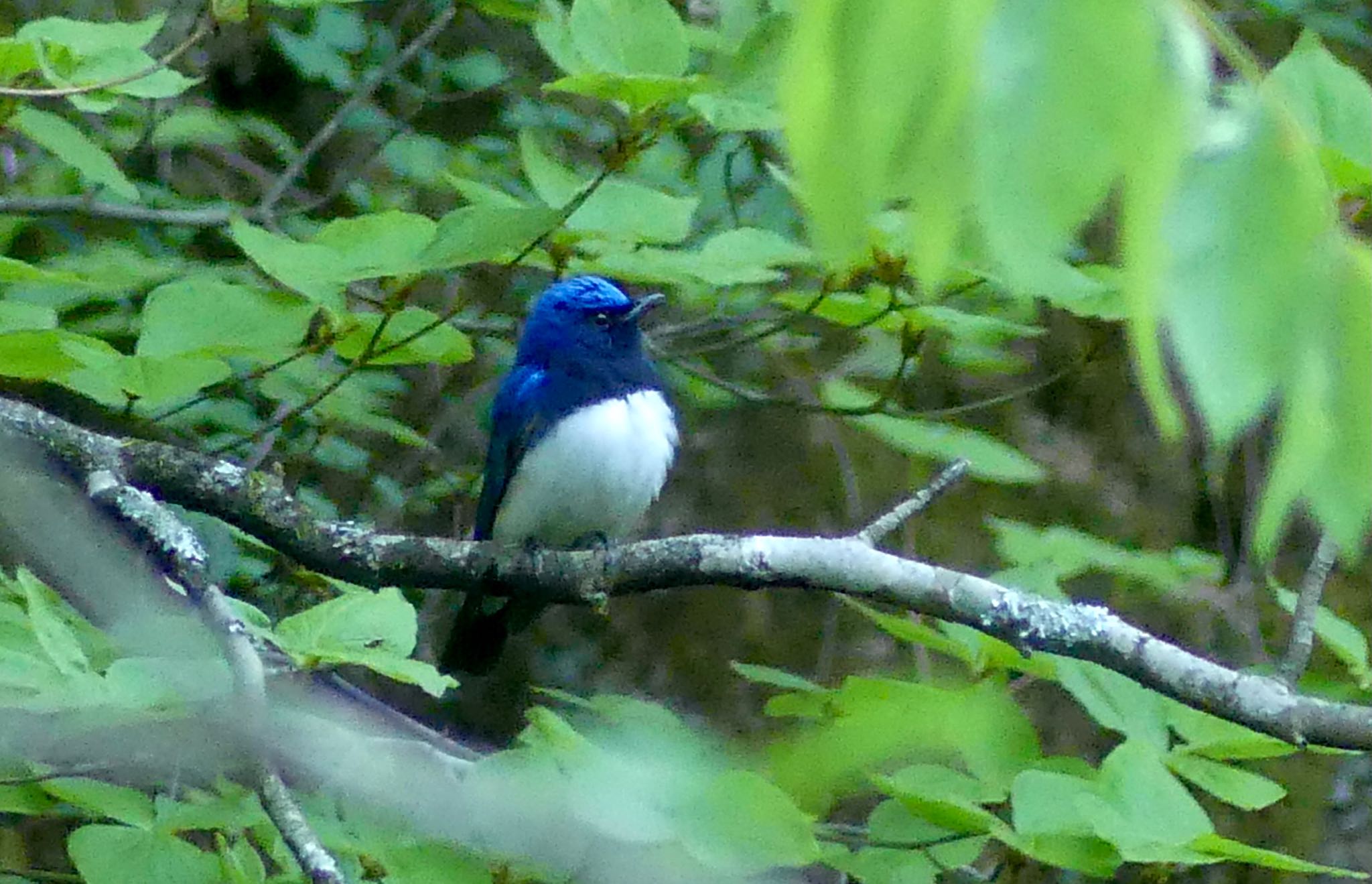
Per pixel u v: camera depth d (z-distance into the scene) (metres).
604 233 7.31
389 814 5.60
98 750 5.28
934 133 2.04
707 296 9.96
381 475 11.96
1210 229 2.10
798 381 12.98
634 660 15.52
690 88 6.58
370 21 13.84
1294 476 2.17
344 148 14.16
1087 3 2.04
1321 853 13.80
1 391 8.74
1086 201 2.01
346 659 5.39
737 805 5.25
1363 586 14.31
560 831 5.48
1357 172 5.70
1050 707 13.81
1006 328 7.93
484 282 11.83
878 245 7.33
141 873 5.64
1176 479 15.06
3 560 7.32
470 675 9.48
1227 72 2.30
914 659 10.00
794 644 15.61
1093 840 6.04
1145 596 13.81
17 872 6.93
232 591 8.91
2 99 6.88
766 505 15.60
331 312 6.92
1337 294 2.15
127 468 6.69
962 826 6.17
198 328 6.67
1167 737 6.55
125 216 9.08
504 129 12.76
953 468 6.76
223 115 12.35
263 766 5.31
